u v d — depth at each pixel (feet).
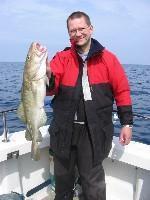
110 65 4.48
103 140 4.61
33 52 4.04
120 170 5.49
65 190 5.05
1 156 4.98
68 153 4.66
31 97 4.18
